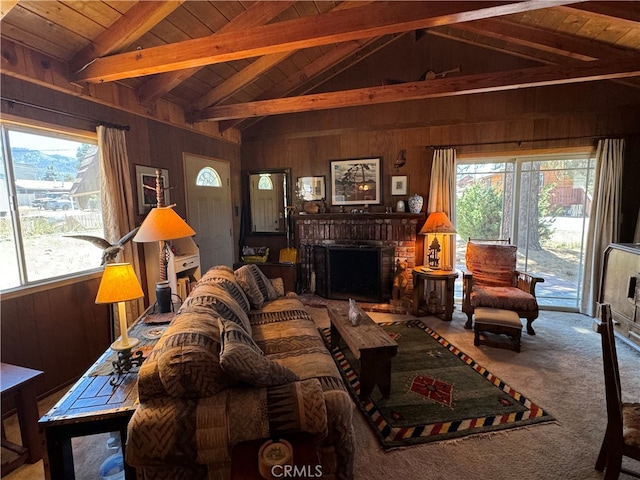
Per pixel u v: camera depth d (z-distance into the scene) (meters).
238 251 5.38
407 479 1.69
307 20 2.24
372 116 4.73
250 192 5.38
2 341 2.30
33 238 2.52
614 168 3.87
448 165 4.41
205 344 1.48
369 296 4.71
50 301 2.60
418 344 3.29
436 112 4.49
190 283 3.54
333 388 1.56
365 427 2.08
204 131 4.44
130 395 1.46
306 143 5.07
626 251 3.11
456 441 1.94
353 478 1.61
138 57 2.55
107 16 2.46
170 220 2.46
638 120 3.88
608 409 1.52
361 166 4.86
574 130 4.07
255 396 1.38
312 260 5.11
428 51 4.39
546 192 4.32
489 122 4.34
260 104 3.94
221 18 2.95
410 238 4.61
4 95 2.27
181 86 3.70
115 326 3.07
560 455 1.83
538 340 3.35
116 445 1.84
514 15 3.23
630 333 3.00
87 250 2.96
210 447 1.26
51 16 2.26
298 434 1.31
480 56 4.21
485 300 3.48
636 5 2.48
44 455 1.32
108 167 2.92
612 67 2.94
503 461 1.80
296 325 2.59
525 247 4.48
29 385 1.83
